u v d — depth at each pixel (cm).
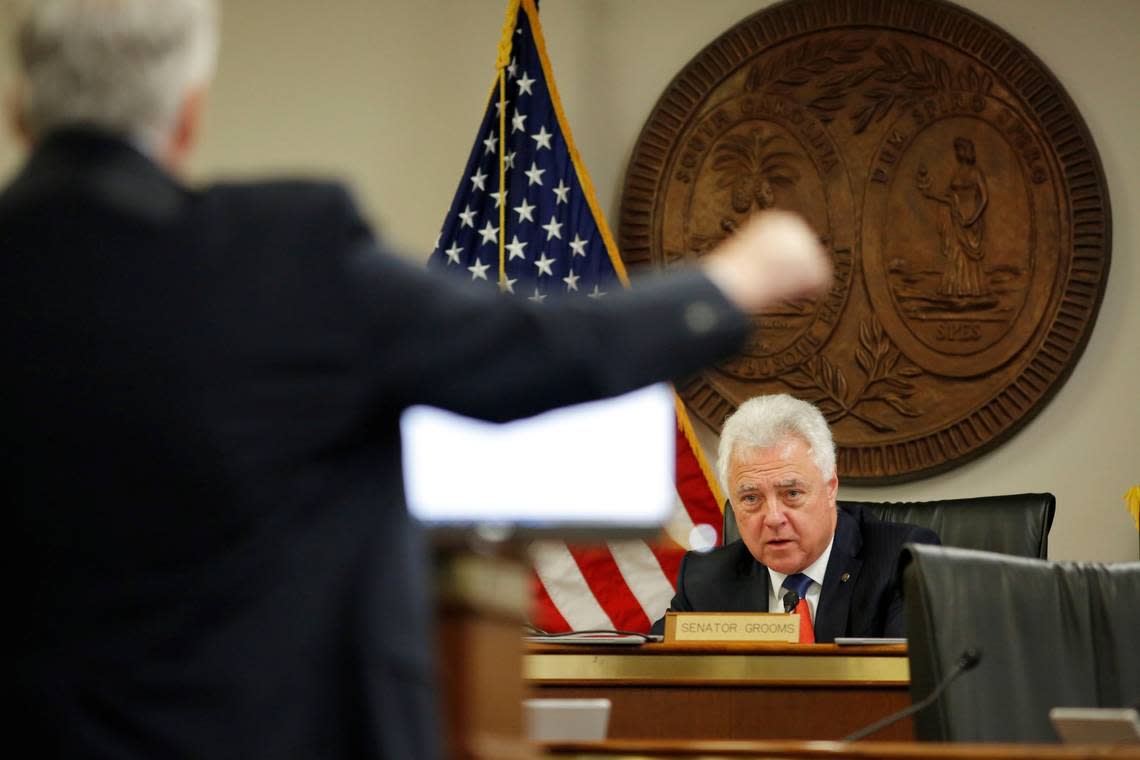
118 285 324
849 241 1556
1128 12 1556
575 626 1387
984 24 1554
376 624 318
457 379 322
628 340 325
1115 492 1498
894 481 1523
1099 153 1541
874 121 1566
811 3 1580
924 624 603
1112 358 1515
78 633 313
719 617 897
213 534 315
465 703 365
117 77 337
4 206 336
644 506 518
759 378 1552
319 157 1608
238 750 306
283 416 320
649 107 1597
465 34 1617
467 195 1502
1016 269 1533
